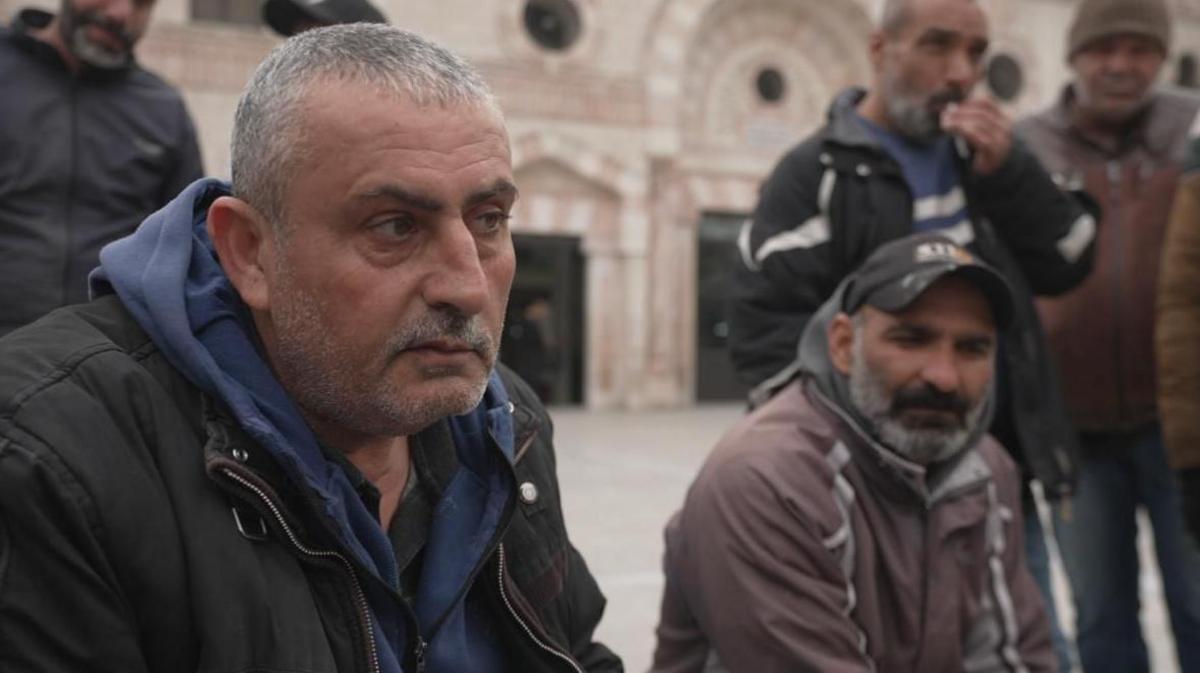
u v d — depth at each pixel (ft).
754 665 7.04
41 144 9.23
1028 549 11.34
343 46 3.93
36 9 9.66
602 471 28.35
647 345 48.29
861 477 7.43
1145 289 11.58
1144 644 11.59
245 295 4.16
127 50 9.59
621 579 16.96
